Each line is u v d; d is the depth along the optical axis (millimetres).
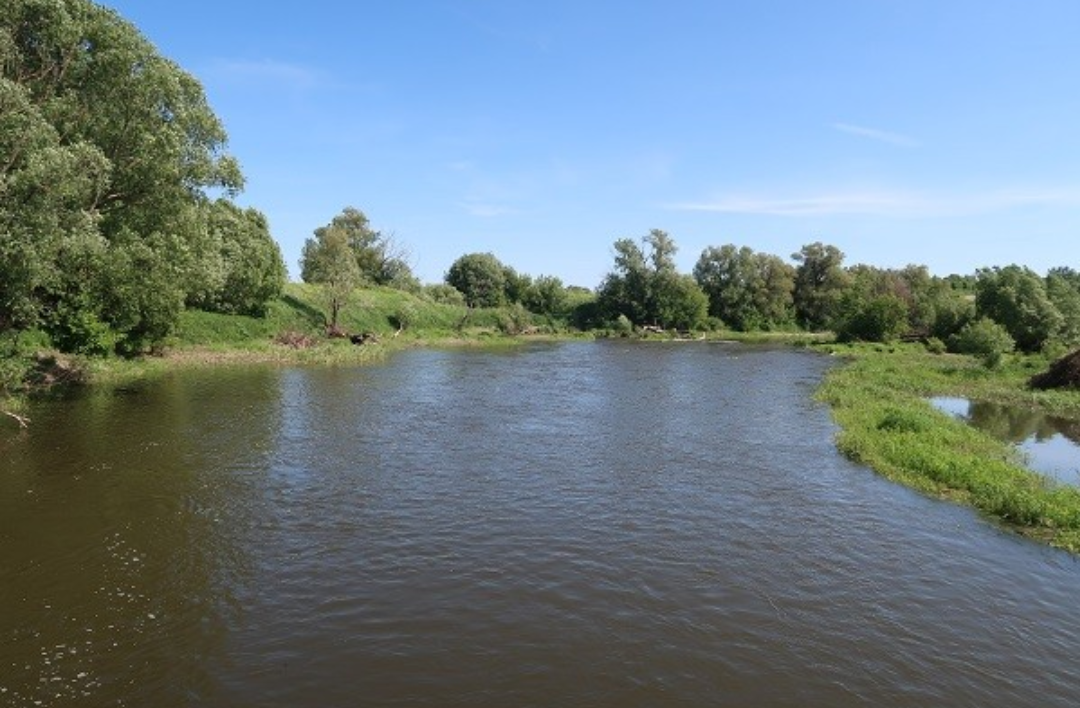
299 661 10312
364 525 16031
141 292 33250
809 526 16422
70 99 27109
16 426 25094
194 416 27844
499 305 114938
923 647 11117
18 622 11328
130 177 30000
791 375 47875
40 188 22688
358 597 12414
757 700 9594
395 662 10336
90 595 12320
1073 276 100438
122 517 16172
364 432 25859
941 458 21266
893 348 72000
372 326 76062
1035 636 11555
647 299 114562
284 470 20406
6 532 15094
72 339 38781
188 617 11594
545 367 51906
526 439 25250
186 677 9852
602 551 14711
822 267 120375
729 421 29297
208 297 54938
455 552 14516
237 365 46250
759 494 18875
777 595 12828
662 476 20531
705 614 12039
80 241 24719
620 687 9812
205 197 35312
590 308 119875
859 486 19719
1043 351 59062
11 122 22359
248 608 11953
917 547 15234
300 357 51500
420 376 43906
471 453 22953
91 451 21812
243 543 14828
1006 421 31953
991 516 17281
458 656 10531
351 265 80375
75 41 27062
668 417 30141
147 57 28797
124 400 31078
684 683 9961
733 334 106000
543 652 10695
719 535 15766
